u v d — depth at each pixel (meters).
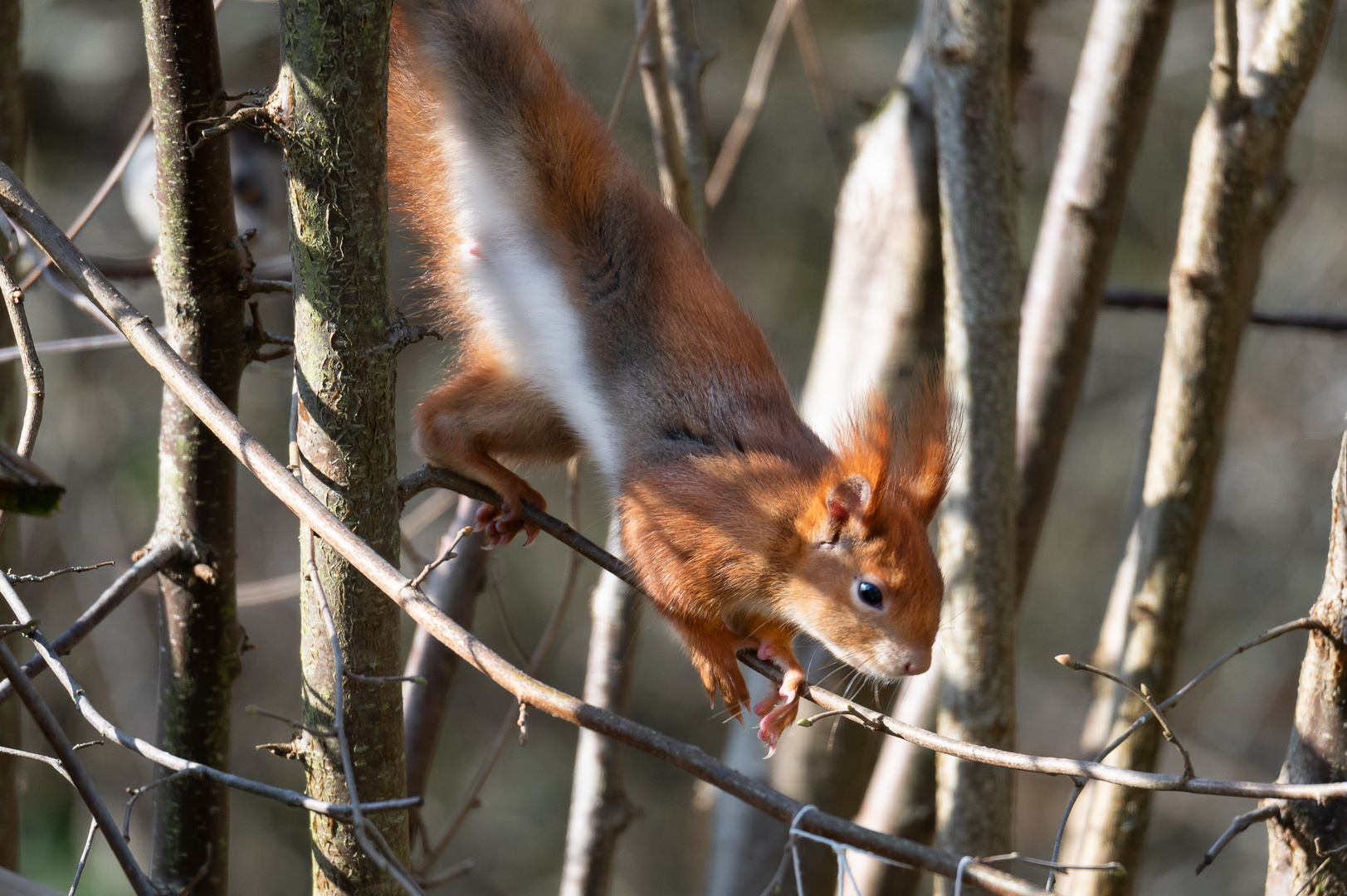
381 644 5.54
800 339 21.52
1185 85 21.30
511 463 7.79
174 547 6.57
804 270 21.95
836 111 21.94
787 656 7.28
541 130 7.43
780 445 7.48
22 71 8.59
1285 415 20.22
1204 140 7.54
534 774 20.95
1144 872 20.19
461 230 7.49
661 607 7.28
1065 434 9.09
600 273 7.50
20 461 3.93
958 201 7.19
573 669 20.95
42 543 17.19
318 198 5.14
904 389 9.38
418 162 7.52
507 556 20.92
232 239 6.19
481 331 7.59
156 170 6.00
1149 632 7.59
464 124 7.41
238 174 9.41
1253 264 8.60
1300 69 7.44
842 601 7.16
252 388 18.80
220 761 6.95
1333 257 19.88
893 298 9.50
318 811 4.66
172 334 6.31
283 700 18.73
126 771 16.33
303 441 5.41
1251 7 8.06
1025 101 21.03
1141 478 8.97
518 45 7.49
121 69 19.42
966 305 7.15
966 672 6.97
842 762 9.25
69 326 17.81
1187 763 4.37
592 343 7.46
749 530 7.21
